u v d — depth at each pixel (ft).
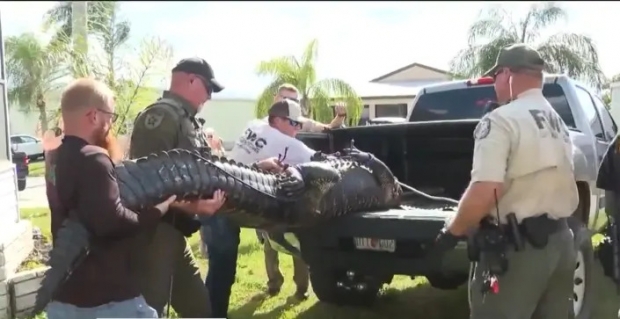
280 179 11.96
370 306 17.03
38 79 39.34
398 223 12.92
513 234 9.77
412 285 19.31
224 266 14.07
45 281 8.36
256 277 20.43
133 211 9.16
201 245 22.07
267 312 16.75
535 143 9.69
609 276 15.66
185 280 11.89
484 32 49.65
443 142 18.22
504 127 9.66
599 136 21.07
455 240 11.25
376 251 13.29
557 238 10.00
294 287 19.19
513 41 48.21
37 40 49.11
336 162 13.48
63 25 42.86
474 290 10.18
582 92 20.77
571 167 10.25
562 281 10.40
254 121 15.37
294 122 14.83
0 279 15.33
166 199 9.80
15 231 18.17
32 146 81.66
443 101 22.26
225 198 10.78
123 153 11.72
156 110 11.46
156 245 10.89
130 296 8.95
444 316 16.34
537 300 10.09
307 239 14.02
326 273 15.44
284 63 42.98
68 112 8.77
